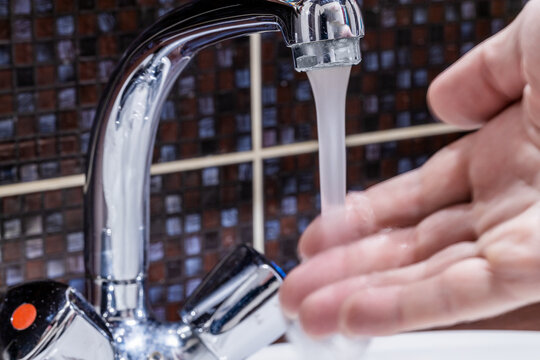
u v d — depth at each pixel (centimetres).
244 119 65
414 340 60
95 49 57
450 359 59
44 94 56
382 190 57
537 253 42
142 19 59
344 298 47
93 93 58
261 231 68
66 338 39
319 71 38
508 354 59
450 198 57
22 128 56
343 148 39
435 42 72
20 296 41
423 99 73
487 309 44
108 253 44
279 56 65
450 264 50
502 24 75
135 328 45
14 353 39
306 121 68
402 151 73
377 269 52
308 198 70
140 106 41
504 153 55
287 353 58
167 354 45
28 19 54
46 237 58
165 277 64
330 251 50
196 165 64
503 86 56
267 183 67
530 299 43
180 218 64
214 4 38
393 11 70
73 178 58
